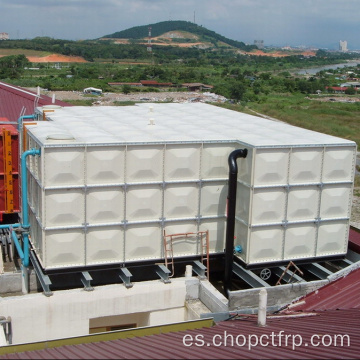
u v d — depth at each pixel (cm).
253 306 1098
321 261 1269
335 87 12225
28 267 1268
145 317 1193
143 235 1177
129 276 1134
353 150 1233
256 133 1336
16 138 1385
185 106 1914
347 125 6812
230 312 1051
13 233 1290
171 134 1254
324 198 1233
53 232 1109
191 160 1188
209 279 1334
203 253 1242
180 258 1224
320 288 1128
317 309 1057
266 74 13962
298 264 1252
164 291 1166
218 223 1244
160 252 1202
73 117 1510
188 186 1199
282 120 7138
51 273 1127
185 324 964
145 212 1170
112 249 1159
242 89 9581
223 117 1650
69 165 1091
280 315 1009
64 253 1125
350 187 1250
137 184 1148
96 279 1238
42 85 9794
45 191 1087
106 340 904
